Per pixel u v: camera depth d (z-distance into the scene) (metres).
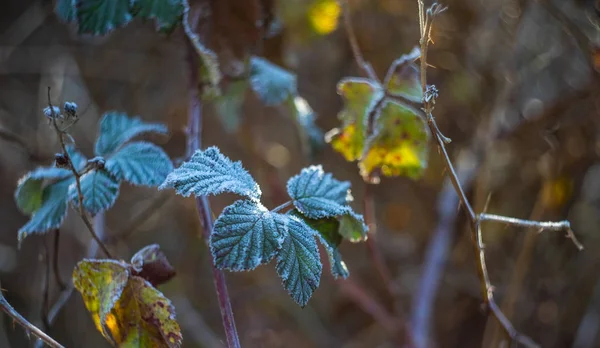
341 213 0.62
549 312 1.08
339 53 1.13
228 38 0.78
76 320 1.06
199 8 0.77
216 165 0.60
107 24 0.69
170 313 0.64
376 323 1.11
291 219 0.60
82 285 0.65
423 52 0.63
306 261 0.59
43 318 0.75
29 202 0.68
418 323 0.89
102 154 0.68
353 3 1.08
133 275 0.64
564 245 1.08
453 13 1.09
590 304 1.04
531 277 1.08
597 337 1.03
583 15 0.97
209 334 1.07
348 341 1.16
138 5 0.69
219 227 0.58
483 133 1.06
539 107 1.05
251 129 1.15
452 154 1.11
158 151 0.67
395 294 0.90
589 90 0.96
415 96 0.71
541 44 1.11
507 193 1.10
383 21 1.10
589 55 0.95
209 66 0.75
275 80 0.81
